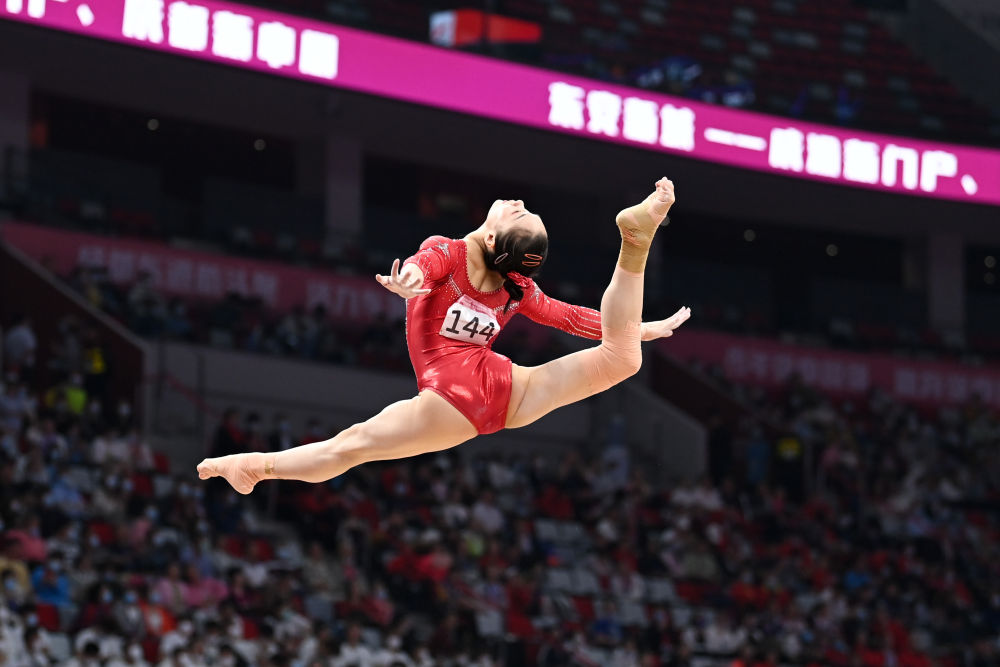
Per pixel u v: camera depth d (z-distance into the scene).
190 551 23.16
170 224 38.56
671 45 44.41
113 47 30.23
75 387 26.78
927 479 36.03
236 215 38.50
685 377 38.03
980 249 48.25
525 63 34.78
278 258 36.16
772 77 44.56
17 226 31.78
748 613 27.41
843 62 46.94
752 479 35.22
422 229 42.56
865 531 33.56
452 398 7.74
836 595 30.17
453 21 36.72
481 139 37.78
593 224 43.91
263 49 31.72
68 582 21.08
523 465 31.64
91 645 19.16
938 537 34.59
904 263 48.53
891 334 44.03
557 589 27.05
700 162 36.75
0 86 33.75
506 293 8.03
